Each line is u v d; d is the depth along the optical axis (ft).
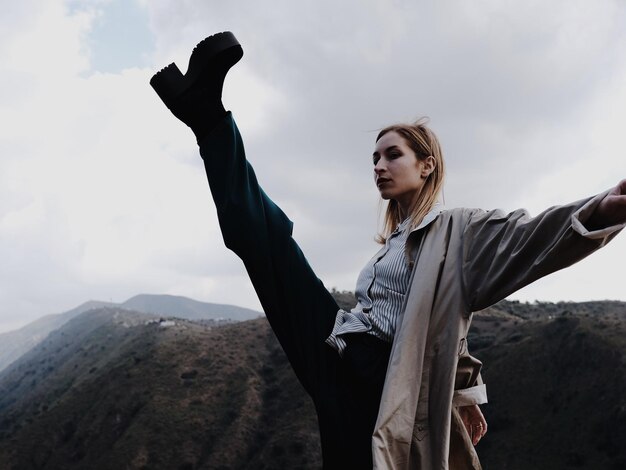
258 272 7.46
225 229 7.22
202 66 7.09
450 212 7.39
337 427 7.23
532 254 6.07
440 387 6.56
